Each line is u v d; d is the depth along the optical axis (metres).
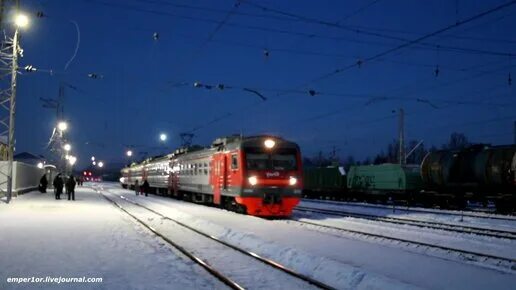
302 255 10.80
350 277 8.87
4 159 39.81
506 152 26.61
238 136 24.75
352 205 33.69
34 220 18.22
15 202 28.06
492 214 25.86
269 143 21.97
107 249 12.04
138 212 24.36
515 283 8.53
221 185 23.97
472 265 10.12
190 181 30.84
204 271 9.72
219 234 15.42
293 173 22.05
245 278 9.25
